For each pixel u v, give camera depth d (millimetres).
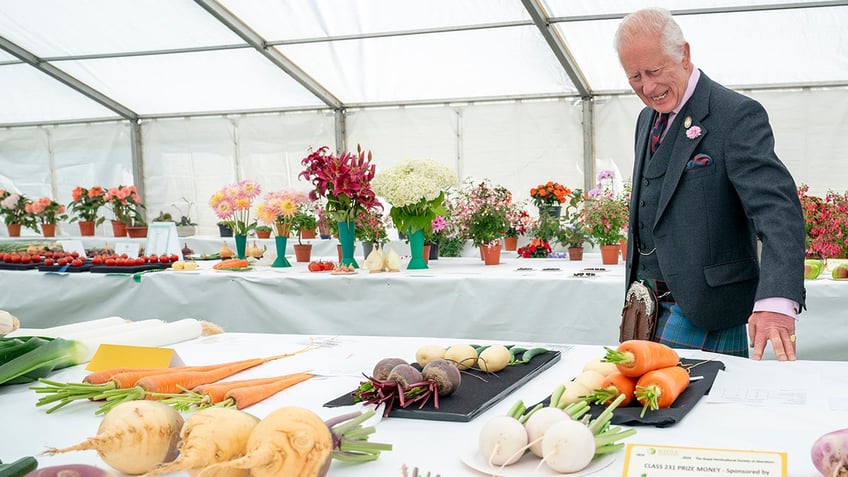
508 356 1620
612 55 7621
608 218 4480
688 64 1998
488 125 8977
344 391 1513
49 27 8242
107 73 9266
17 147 10773
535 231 5684
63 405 1438
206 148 10164
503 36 7605
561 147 8727
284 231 4785
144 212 10484
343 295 3818
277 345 2055
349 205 4227
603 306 3367
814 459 950
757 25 6840
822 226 3721
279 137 9875
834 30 6797
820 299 3094
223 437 959
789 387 1433
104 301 4352
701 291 1999
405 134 9289
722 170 1947
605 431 1099
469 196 4633
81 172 10648
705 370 1547
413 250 4250
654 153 2135
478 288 3576
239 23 7695
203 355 1932
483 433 1056
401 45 7980
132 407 1068
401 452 1135
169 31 8141
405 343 2041
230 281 4055
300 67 8633
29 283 4477
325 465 969
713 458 992
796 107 7660
